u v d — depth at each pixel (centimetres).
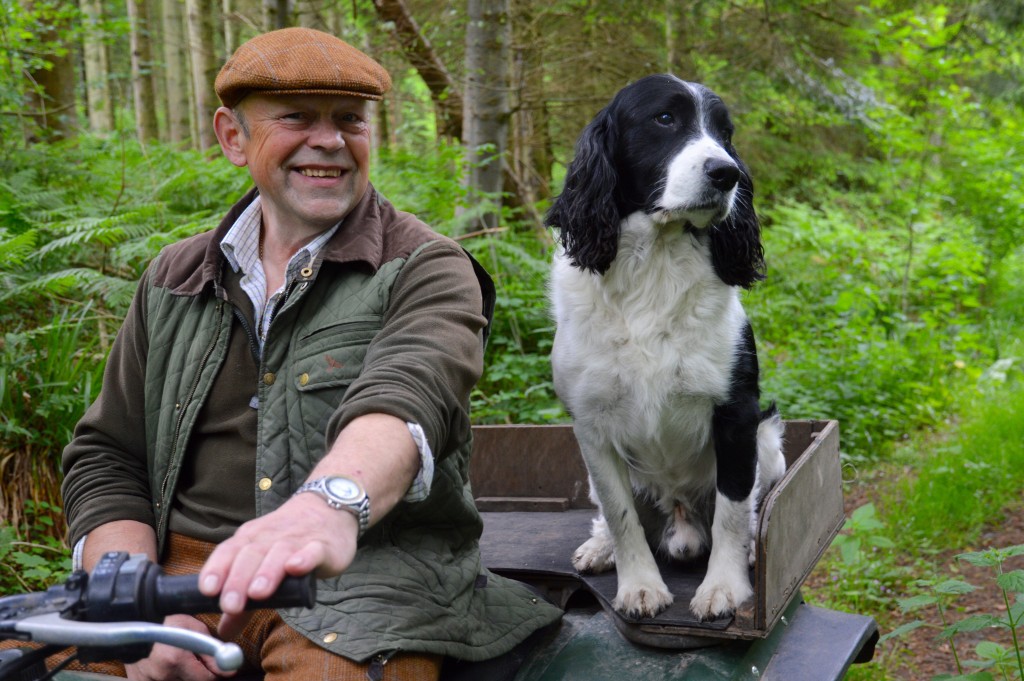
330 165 197
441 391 173
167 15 1239
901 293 931
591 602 241
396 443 155
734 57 1004
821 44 1052
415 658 174
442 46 858
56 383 405
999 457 588
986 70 1189
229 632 126
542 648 212
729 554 224
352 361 191
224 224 207
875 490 560
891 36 997
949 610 425
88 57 1277
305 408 189
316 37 200
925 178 1125
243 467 196
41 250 455
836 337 777
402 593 181
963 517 510
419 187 654
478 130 664
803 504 223
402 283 196
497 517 298
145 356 214
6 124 635
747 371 238
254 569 117
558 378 250
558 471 312
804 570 225
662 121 236
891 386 699
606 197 237
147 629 105
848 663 211
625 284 238
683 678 193
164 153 640
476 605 197
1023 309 1016
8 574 357
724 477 231
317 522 130
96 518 203
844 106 1024
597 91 920
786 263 986
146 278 217
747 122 1097
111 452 212
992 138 1148
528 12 796
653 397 236
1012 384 761
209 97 1041
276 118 196
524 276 605
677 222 231
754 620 197
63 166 614
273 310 197
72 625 106
